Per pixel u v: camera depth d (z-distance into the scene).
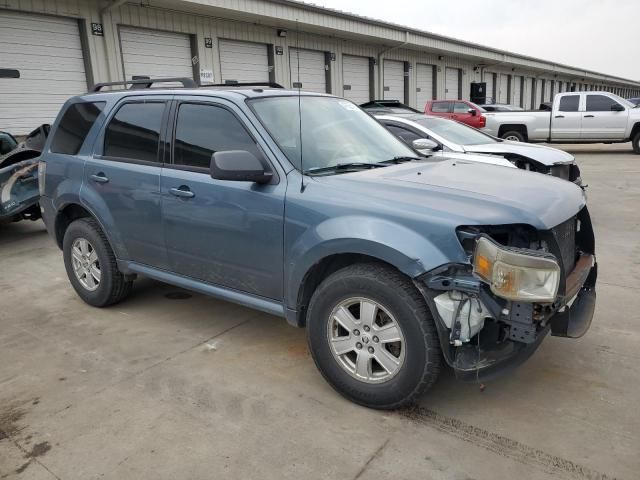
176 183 3.76
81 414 3.09
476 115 17.67
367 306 2.95
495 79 35.00
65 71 12.65
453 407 3.09
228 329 4.25
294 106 3.81
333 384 3.19
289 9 16.34
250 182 3.37
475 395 3.20
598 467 2.54
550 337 3.93
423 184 3.10
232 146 3.54
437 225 2.70
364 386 3.03
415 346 2.79
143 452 2.73
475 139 8.23
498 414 3.01
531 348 2.80
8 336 4.21
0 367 3.69
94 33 12.95
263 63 17.56
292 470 2.58
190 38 15.30
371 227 2.83
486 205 2.80
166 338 4.11
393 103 12.72
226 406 3.14
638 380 3.32
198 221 3.65
